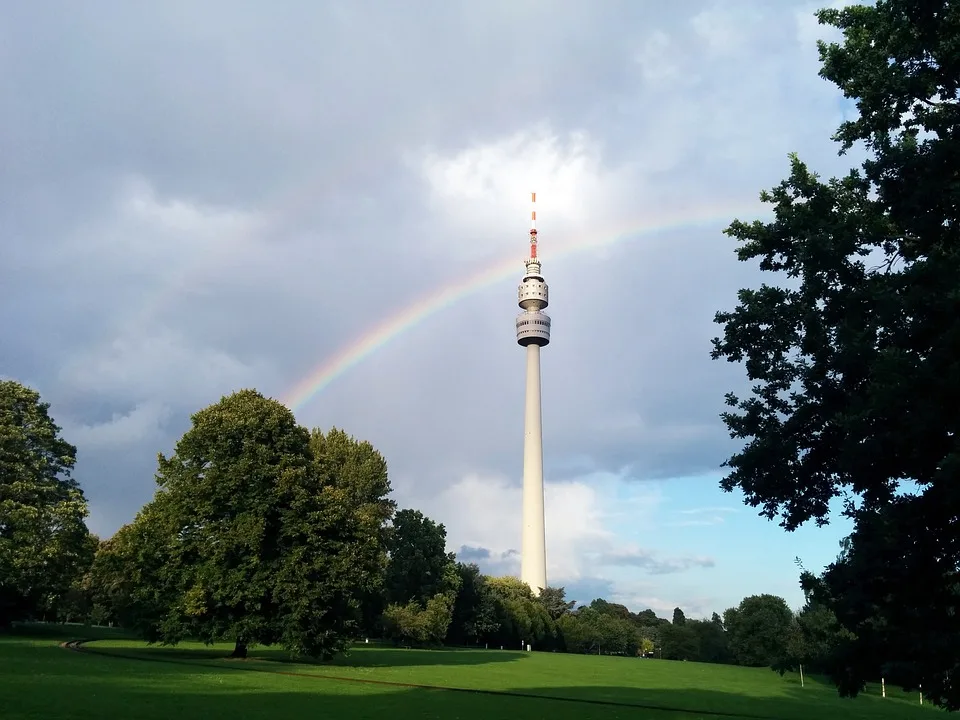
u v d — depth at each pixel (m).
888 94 24.33
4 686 31.53
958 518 19.84
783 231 26.84
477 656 105.06
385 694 42.06
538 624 171.38
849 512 22.97
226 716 27.77
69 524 73.38
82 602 120.44
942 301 19.22
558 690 55.84
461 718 33.25
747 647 147.62
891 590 21.50
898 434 19.72
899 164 21.83
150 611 65.12
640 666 113.81
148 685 36.44
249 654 68.56
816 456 25.45
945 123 22.38
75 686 33.47
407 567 130.00
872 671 21.64
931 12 21.83
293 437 64.56
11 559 67.62
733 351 27.69
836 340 24.06
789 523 26.31
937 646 19.50
